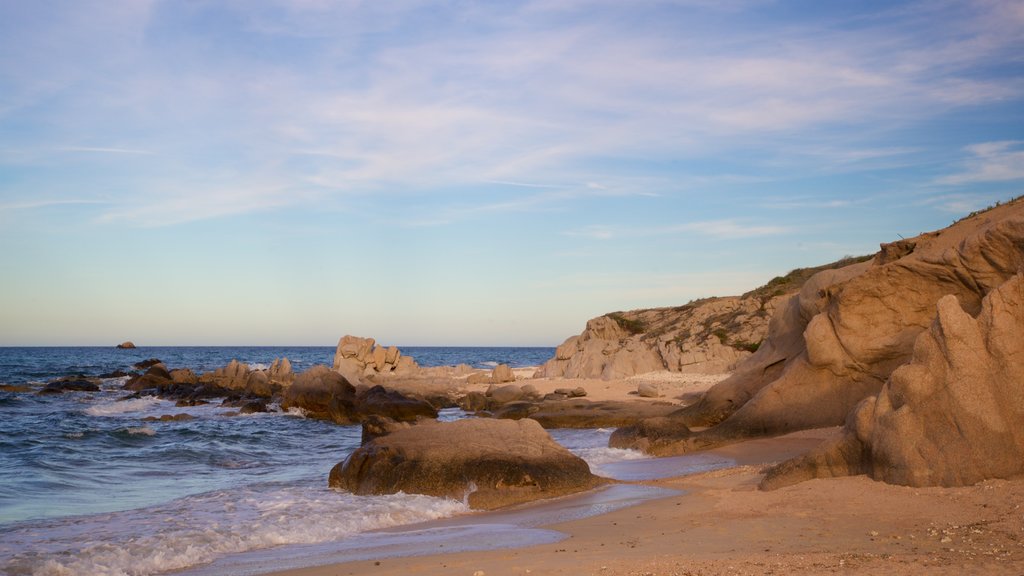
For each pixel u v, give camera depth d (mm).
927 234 21578
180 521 13742
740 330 48344
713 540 10180
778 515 11484
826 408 21781
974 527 9680
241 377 57031
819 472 13758
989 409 11844
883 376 20828
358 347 57406
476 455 16250
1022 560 7887
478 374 52500
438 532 12633
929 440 12188
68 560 10852
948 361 12297
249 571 10078
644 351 48219
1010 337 12070
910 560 8195
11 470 20094
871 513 10992
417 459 16391
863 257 53594
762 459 18781
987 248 18000
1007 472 11578
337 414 36688
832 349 21609
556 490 15695
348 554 11000
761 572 7969
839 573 7711
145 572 10461
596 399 36062
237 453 24766
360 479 16766
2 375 73875
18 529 13141
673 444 21641
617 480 17203
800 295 25625
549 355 172625
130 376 70000
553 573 8680
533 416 31828
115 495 17234
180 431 30703
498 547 10898
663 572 8336
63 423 34500
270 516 14047
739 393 26688
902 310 20547
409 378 53000
